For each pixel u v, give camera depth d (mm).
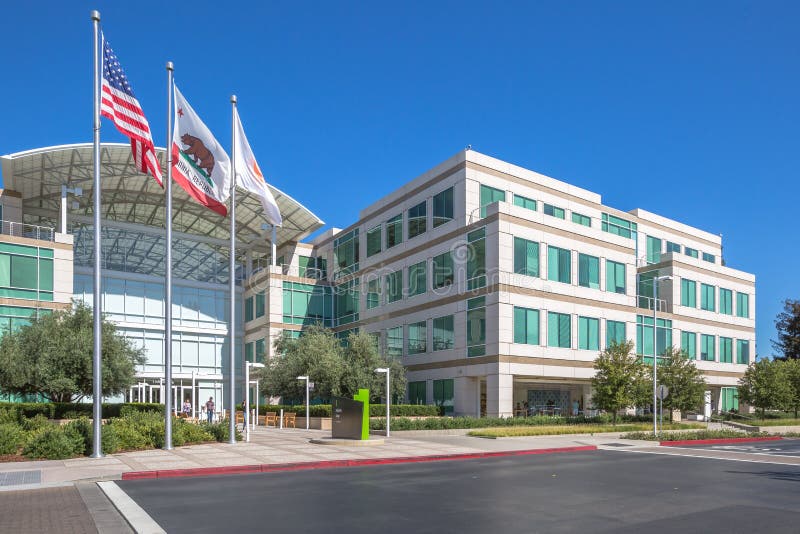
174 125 23188
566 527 10102
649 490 14297
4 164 43125
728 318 57688
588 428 35406
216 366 56562
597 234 44625
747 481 16109
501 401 37500
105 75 20391
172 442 22562
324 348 41156
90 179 47938
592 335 43188
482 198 42875
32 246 40531
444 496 13250
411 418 35844
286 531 9742
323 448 23750
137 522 10383
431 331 44156
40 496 13234
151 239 55500
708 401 44625
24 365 30156
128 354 34000
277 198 52188
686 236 61812
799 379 48531
